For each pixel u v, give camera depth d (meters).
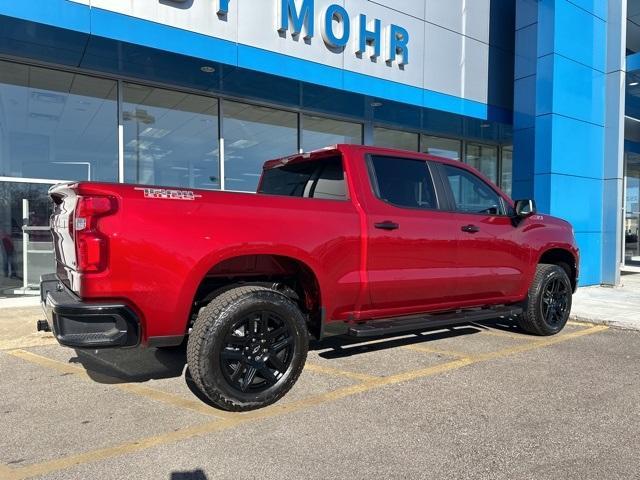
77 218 3.56
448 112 11.30
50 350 5.81
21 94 8.47
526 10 11.29
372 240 4.74
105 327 3.56
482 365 5.26
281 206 4.26
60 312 3.47
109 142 9.08
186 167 9.80
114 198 3.56
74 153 8.88
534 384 4.67
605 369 5.14
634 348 6.03
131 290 3.58
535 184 11.07
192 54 7.95
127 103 9.17
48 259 8.91
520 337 6.56
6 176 8.48
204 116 9.95
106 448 3.38
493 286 5.80
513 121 12.16
